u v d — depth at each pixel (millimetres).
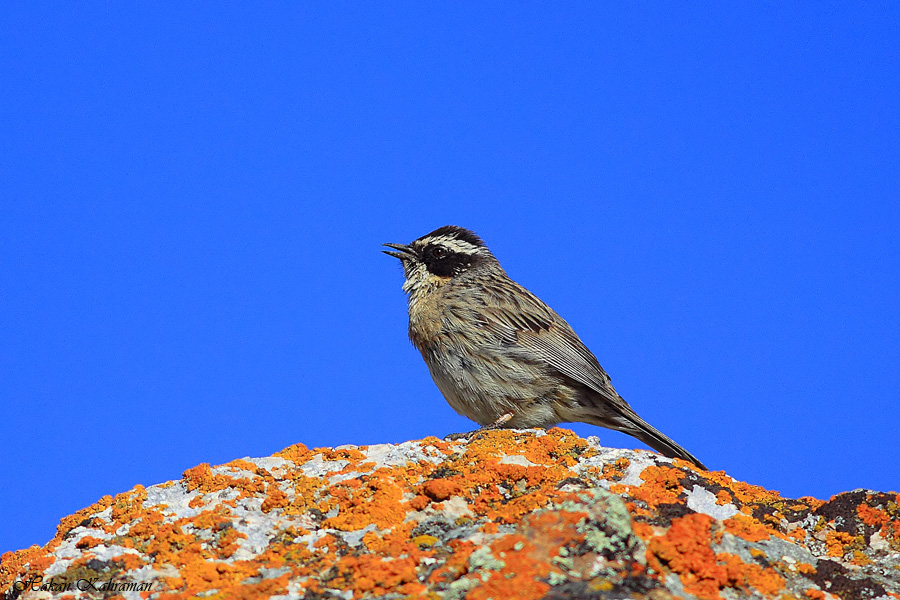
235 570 8781
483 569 7766
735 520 9867
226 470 11336
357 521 9648
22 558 9516
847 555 9898
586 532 8008
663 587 7758
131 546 9484
